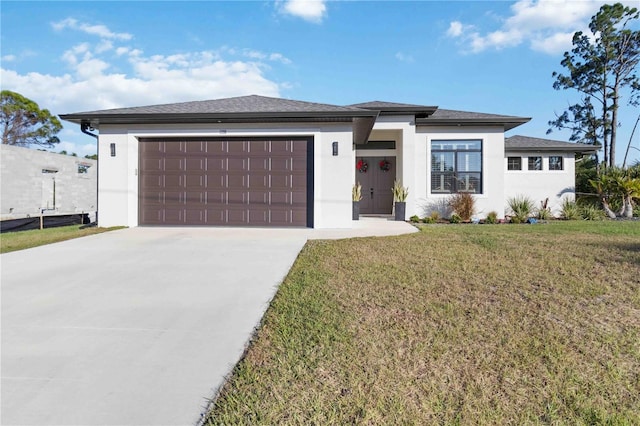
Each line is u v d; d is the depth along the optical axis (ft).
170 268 18.12
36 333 11.00
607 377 8.42
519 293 13.82
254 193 32.55
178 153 32.99
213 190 32.73
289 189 32.40
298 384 8.19
